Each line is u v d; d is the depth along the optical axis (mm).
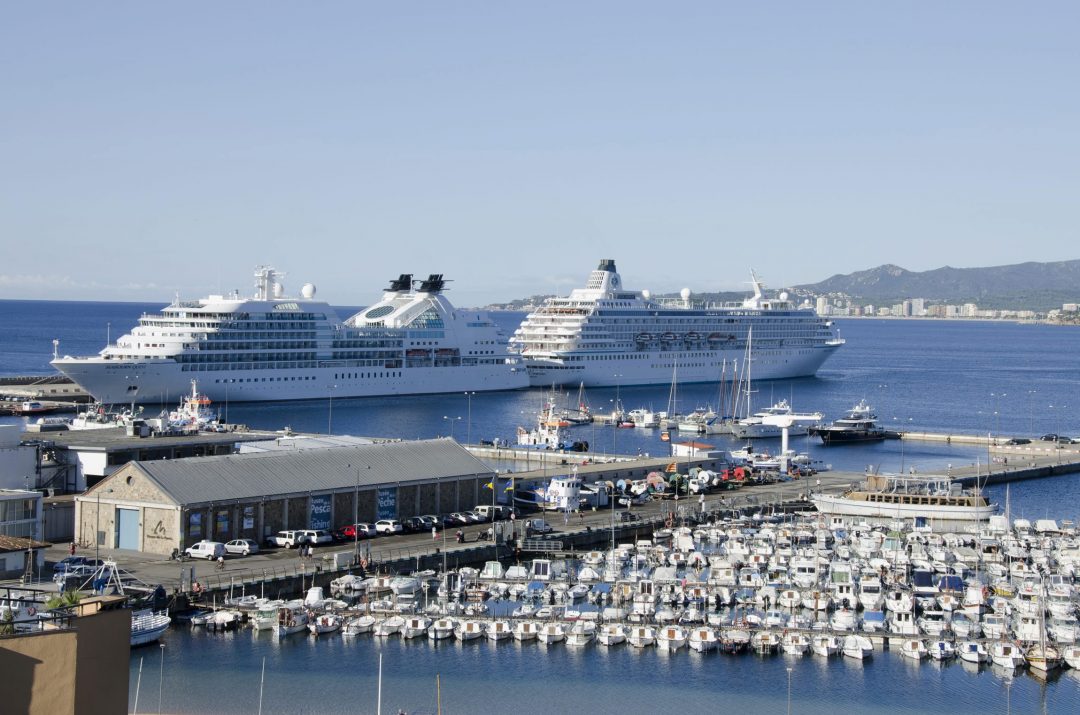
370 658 114125
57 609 50062
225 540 148500
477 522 171500
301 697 103125
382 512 167000
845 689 108750
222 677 107188
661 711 102438
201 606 123500
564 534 165500
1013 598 133125
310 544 151250
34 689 43312
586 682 109125
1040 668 112875
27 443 172125
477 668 112188
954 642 118250
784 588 135125
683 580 136250
